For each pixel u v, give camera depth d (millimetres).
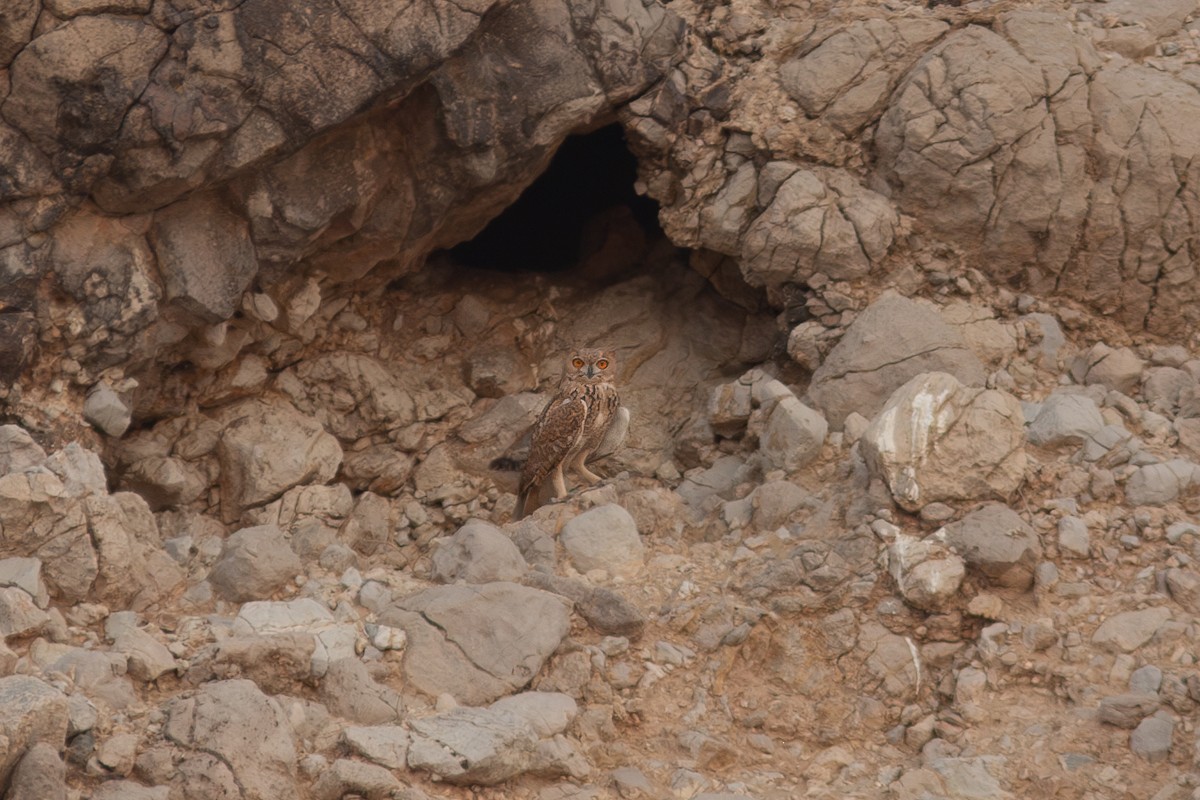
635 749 21234
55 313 24250
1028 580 23344
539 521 25500
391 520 29547
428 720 19469
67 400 24703
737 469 28484
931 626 23109
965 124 28703
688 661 22500
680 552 25234
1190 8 31875
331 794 17938
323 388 29750
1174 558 23453
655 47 29297
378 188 27203
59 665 18812
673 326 32594
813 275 29234
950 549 23391
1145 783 20172
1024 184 28734
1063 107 28844
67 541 20875
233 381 28469
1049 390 28266
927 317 27750
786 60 30484
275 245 26281
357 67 24875
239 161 24688
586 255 34219
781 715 22219
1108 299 29391
